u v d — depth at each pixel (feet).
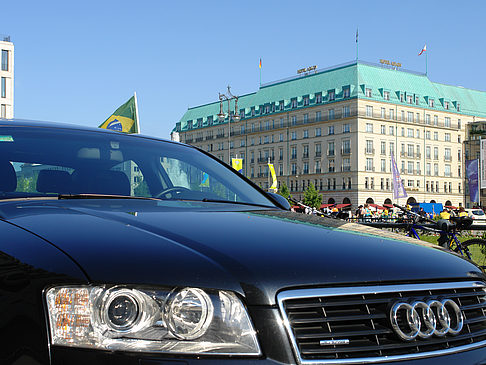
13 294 4.60
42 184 7.64
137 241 5.09
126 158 8.87
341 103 267.39
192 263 4.80
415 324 5.05
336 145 268.82
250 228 6.11
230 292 4.67
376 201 263.49
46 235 5.16
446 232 21.33
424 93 284.82
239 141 319.27
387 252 5.91
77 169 8.16
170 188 8.80
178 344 4.43
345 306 4.99
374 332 4.91
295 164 287.69
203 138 345.51
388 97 270.05
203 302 4.56
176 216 6.33
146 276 4.59
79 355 4.31
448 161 290.97
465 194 296.51
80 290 4.49
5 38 212.64
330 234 6.30
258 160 307.78
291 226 6.49
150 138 10.19
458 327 5.45
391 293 5.21
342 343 4.77
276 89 305.94
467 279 5.92
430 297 5.39
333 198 268.00
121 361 4.31
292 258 5.20
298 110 286.66
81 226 5.43
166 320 4.46
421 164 280.31
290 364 4.55
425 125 281.74
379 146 266.16
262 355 4.54
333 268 5.19
